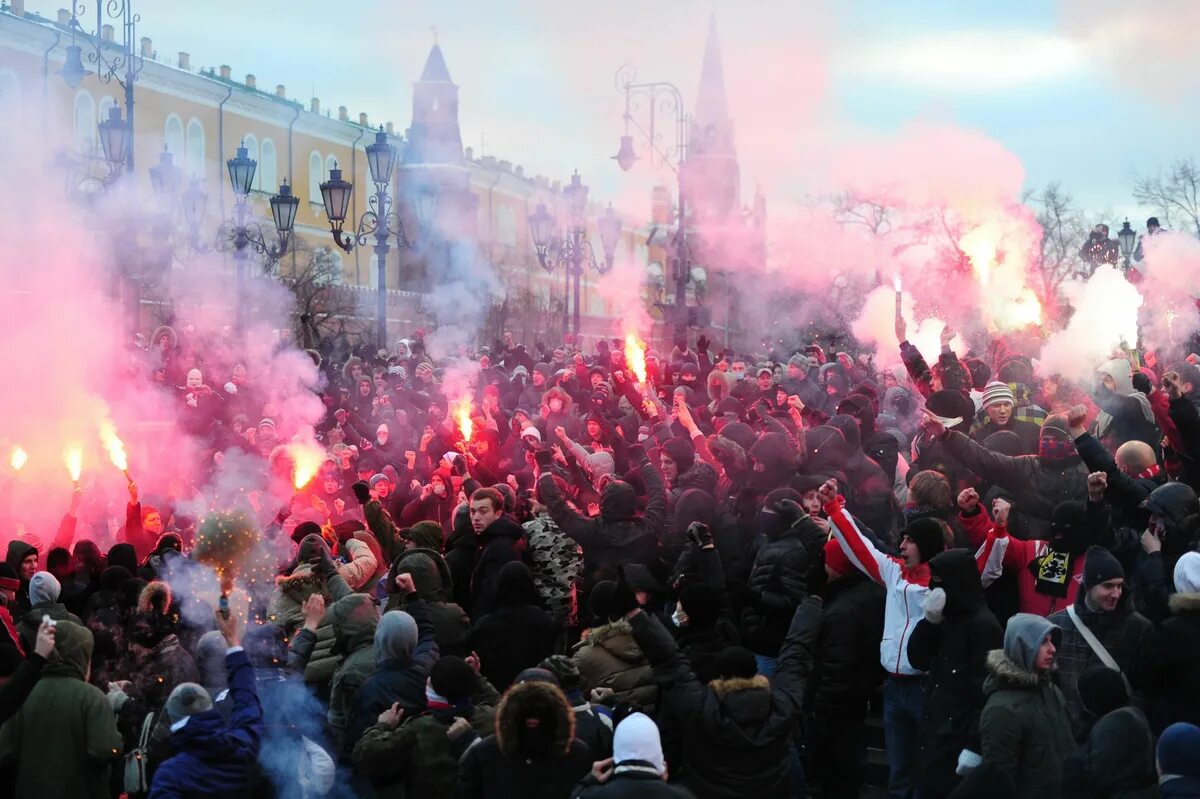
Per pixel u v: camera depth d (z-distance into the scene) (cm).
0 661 857
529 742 673
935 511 918
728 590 990
